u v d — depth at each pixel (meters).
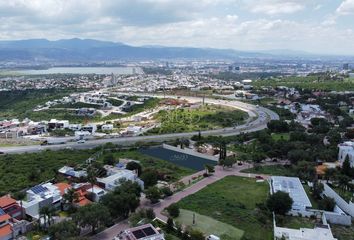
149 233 120.50
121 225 138.38
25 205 146.12
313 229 132.62
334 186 182.38
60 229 122.50
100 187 174.12
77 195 155.62
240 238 128.75
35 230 134.75
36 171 194.62
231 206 157.00
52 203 153.00
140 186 167.88
